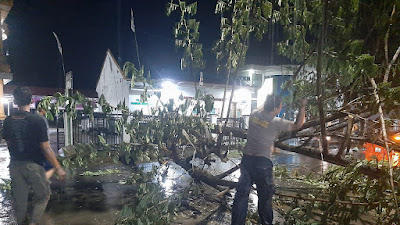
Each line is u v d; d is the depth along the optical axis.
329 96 3.96
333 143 5.00
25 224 3.07
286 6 3.98
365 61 2.76
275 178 5.65
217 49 5.06
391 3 3.07
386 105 2.82
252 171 3.15
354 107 3.98
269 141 3.12
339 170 4.14
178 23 4.63
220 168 6.68
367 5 3.39
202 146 4.87
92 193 4.62
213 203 4.36
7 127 2.91
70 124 7.43
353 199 4.02
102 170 6.20
